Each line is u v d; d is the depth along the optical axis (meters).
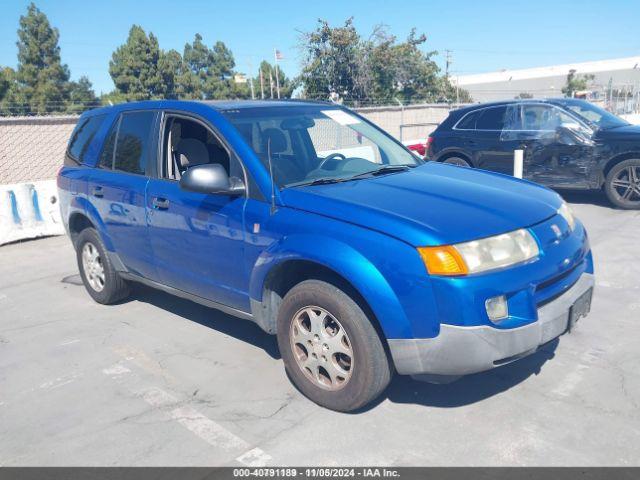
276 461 3.04
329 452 3.09
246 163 3.81
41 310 5.57
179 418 3.50
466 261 2.96
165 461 3.09
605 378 3.72
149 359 4.34
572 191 10.19
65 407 3.71
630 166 8.29
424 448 3.08
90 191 5.14
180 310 5.33
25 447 3.29
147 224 4.52
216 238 3.93
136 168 4.71
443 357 3.00
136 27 49.78
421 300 2.98
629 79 66.94
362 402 3.31
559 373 3.81
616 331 4.43
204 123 4.19
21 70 53.66
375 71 36.59
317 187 3.68
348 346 3.30
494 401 3.50
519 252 3.12
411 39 38.25
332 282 3.35
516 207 3.41
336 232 3.24
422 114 21.36
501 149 9.30
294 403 3.61
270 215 3.58
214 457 3.10
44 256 7.68
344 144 4.54
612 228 7.50
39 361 4.41
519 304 3.08
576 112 8.74
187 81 54.09
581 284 3.50
